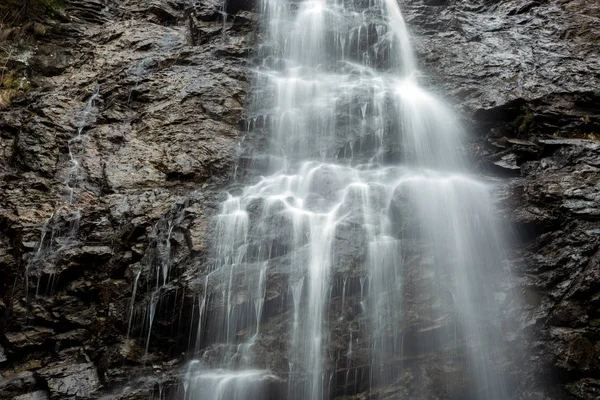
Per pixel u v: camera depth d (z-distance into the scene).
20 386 5.35
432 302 5.53
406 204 6.44
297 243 6.03
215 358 5.41
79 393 5.27
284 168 7.66
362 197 6.62
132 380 5.38
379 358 5.27
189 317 5.60
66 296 6.06
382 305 5.54
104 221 6.57
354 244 5.91
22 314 5.88
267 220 6.30
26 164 7.49
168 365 5.52
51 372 5.46
